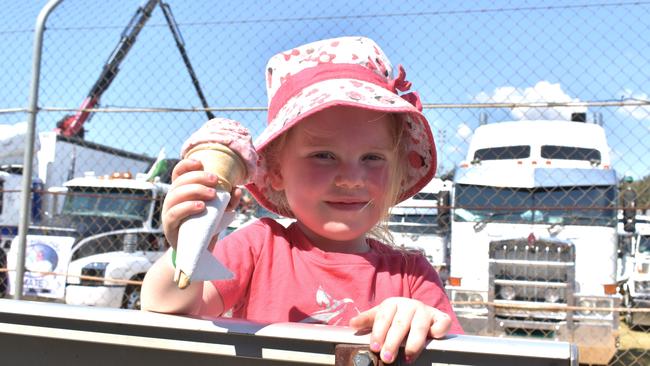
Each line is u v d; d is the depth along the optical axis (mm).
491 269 7238
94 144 11750
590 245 7242
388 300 824
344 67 1393
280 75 1441
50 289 8172
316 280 1314
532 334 6992
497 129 8797
